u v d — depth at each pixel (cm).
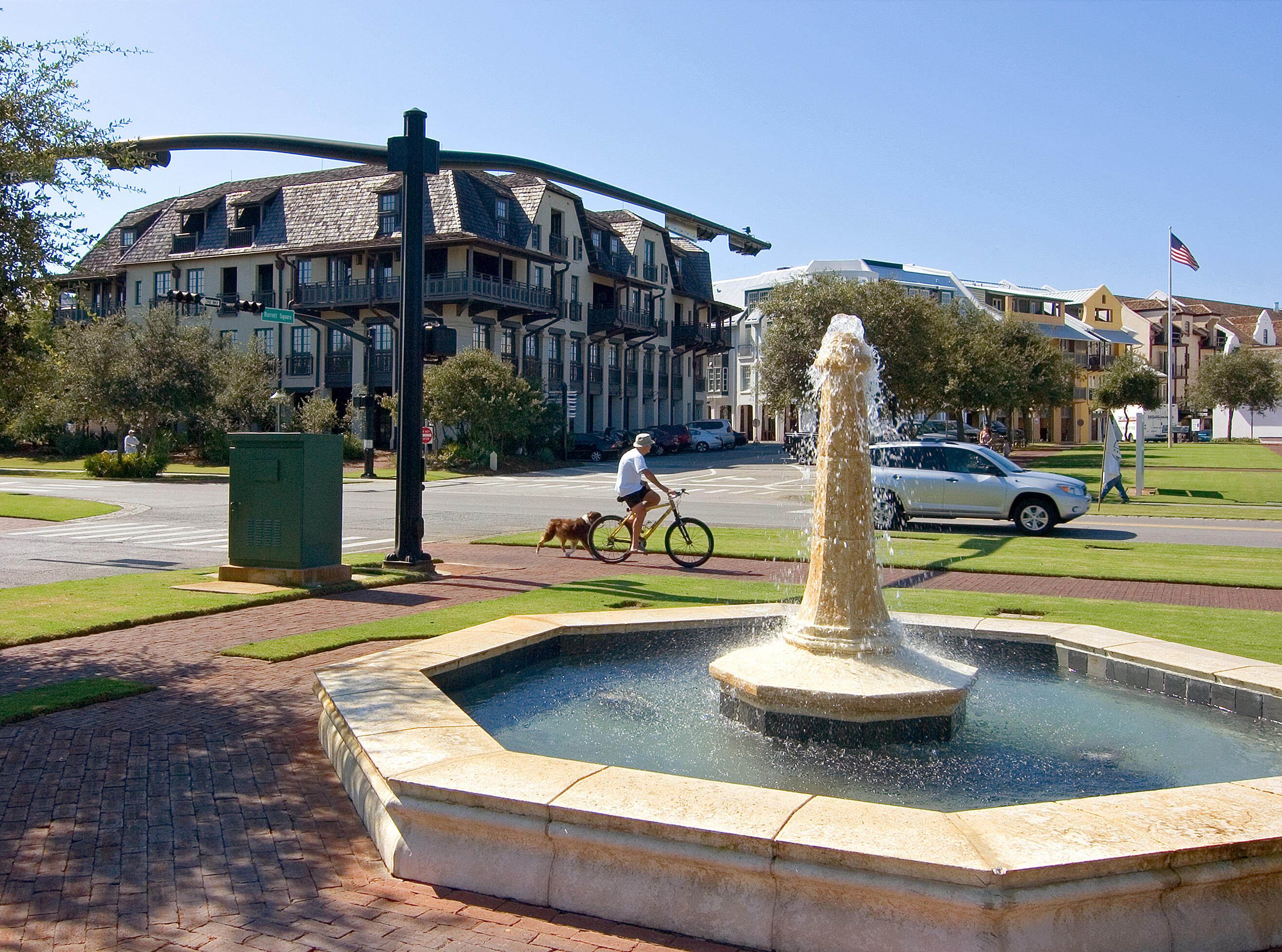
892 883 284
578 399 5447
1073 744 496
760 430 7469
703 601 948
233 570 1039
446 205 4497
